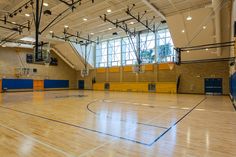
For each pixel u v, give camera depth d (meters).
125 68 17.69
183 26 10.32
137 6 9.63
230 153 2.53
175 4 8.86
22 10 9.66
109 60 19.03
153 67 16.09
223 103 8.15
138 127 3.94
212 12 8.87
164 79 15.59
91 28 13.46
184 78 14.62
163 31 15.40
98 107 6.88
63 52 19.22
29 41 16.20
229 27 9.29
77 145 2.85
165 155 2.46
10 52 16.81
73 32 14.50
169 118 4.88
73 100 9.32
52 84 19.88
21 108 6.57
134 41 16.77
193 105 7.47
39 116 5.12
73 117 5.00
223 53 12.02
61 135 3.37
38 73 18.72
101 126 4.02
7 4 8.89
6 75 16.44
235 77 6.82
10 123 4.30
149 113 5.63
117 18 11.45
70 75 21.83
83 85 21.62
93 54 19.91
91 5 9.31
